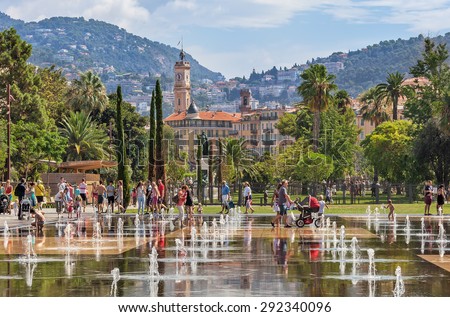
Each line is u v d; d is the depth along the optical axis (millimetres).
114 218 54375
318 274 23141
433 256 28312
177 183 93438
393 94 139750
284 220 44562
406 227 44469
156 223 48938
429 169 97750
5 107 91812
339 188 120562
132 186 94000
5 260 27000
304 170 98500
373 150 113188
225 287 20656
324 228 43469
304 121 144500
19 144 86000
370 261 24750
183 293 19734
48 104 111250
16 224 45781
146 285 21031
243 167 115250
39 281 21750
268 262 26266
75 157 102188
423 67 107500
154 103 68375
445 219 52906
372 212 62500
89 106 119312
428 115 104188
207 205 80062
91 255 28766
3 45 93562
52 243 33781
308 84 113688
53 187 77062
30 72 96375
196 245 32781
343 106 142250
